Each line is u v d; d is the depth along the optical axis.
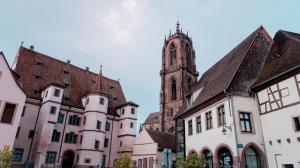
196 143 24.70
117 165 31.33
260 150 18.38
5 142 22.86
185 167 19.44
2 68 24.72
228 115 19.75
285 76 17.12
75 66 52.16
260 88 19.56
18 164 33.69
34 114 37.62
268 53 22.91
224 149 20.27
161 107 53.03
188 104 30.75
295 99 16.20
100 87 46.09
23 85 39.19
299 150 15.46
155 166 34.19
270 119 18.20
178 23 62.56
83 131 41.03
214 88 24.25
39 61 45.00
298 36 21.27
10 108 24.28
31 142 35.91
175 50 58.78
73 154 40.09
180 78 52.97
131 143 45.72
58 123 39.62
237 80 21.03
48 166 36.09
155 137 37.31
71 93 45.41
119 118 49.34
